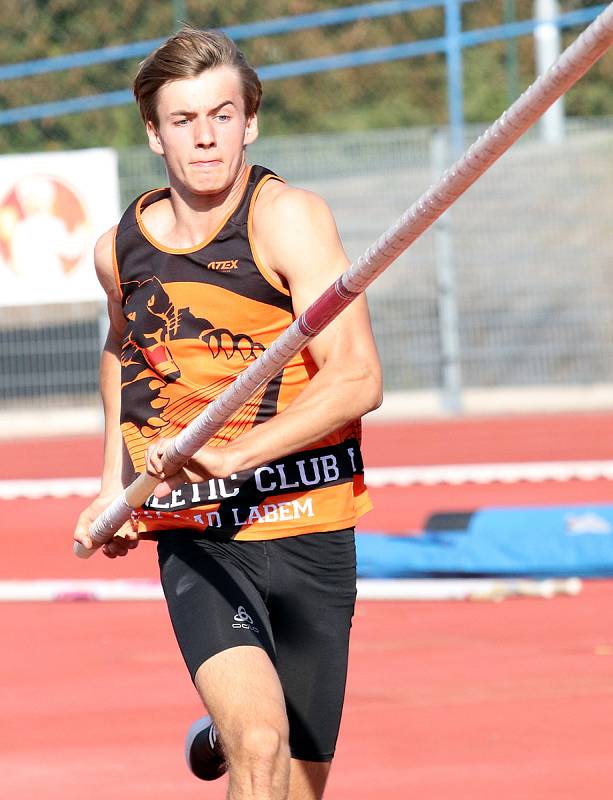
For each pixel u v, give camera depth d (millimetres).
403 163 53469
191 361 10164
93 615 22875
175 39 10086
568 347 54875
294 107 72750
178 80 9938
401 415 55406
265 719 8977
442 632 20938
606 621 21359
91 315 54500
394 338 55500
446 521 25625
